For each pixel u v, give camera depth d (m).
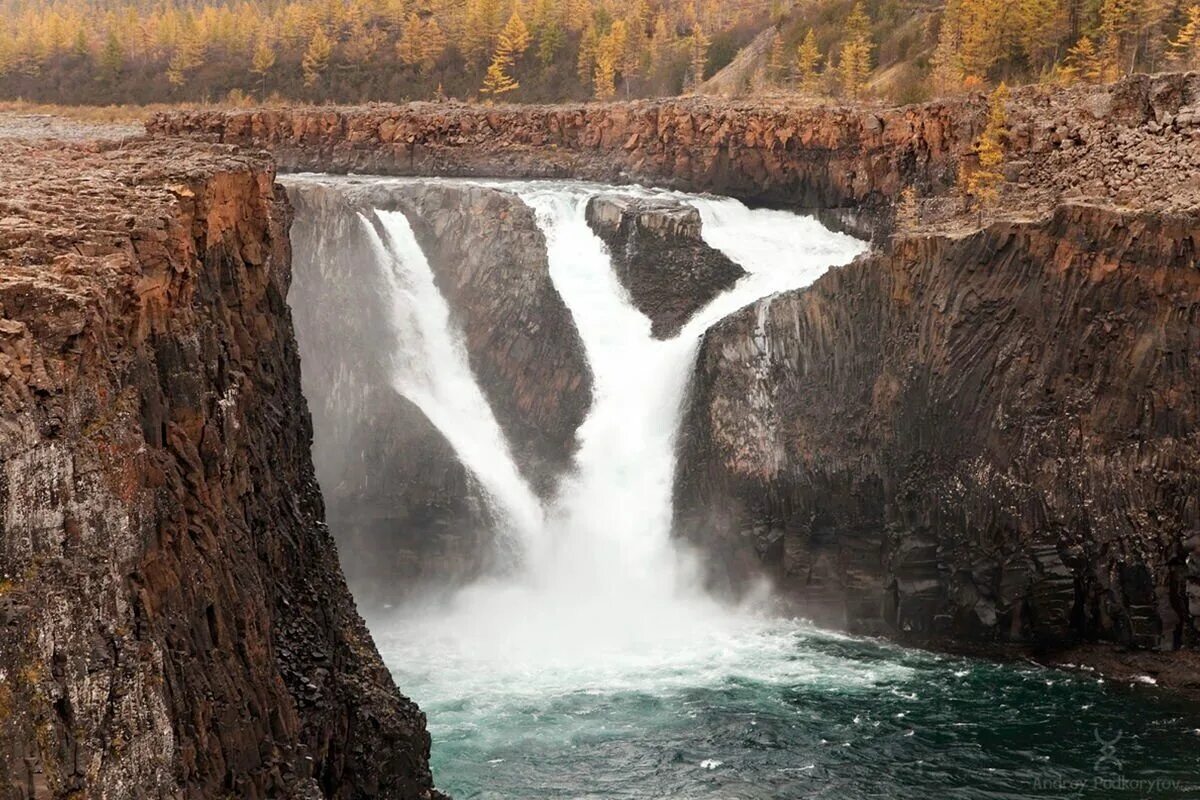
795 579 62.06
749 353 65.88
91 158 41.94
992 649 57.12
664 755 45.56
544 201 76.50
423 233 74.00
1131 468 56.09
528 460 69.12
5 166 37.81
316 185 68.88
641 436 68.56
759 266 75.94
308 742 31.52
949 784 43.62
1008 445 58.19
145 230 27.25
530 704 50.12
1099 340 57.16
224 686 25.66
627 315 73.50
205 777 24.17
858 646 58.00
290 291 65.94
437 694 51.12
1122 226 56.94
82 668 19.88
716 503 64.50
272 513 34.66
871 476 61.41
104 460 21.73
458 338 72.00
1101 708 50.38
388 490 64.06
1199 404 55.22
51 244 24.86
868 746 46.59
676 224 74.62
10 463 19.06
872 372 62.50
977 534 58.22
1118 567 55.78
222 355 31.31
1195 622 54.44
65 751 19.17
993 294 59.75
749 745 46.44
